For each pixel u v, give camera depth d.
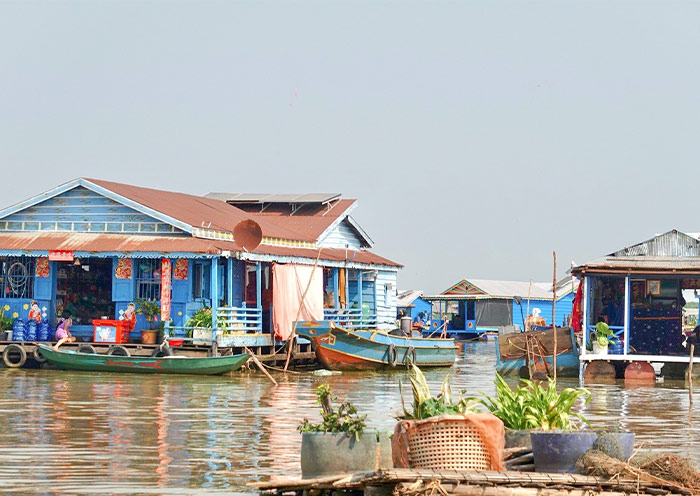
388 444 25.70
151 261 67.12
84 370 62.38
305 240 80.75
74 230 69.38
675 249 74.62
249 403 46.44
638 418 43.84
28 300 68.12
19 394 48.94
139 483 27.33
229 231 71.38
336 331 65.19
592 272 67.06
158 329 65.44
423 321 142.62
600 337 66.38
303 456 25.50
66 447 33.06
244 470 29.25
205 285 67.38
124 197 67.94
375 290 88.00
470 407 26.70
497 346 68.50
